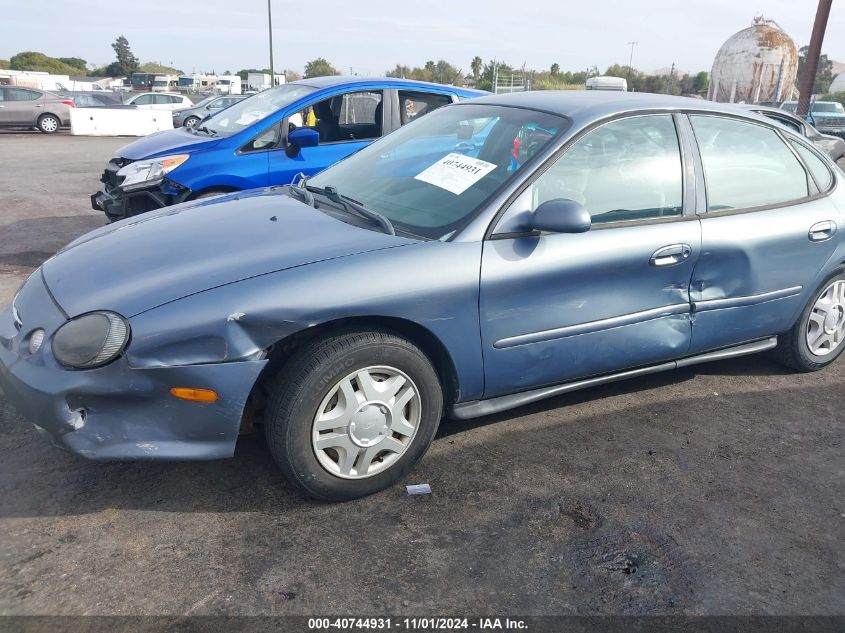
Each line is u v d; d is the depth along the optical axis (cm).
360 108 631
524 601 230
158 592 226
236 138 581
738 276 350
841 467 319
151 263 270
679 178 335
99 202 620
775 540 266
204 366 242
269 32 2955
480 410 303
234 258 265
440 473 300
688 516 278
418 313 269
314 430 259
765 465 318
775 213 361
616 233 310
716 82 3362
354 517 268
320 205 327
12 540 247
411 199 314
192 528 258
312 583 233
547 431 339
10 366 252
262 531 258
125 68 9656
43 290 274
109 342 238
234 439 254
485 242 283
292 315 247
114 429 244
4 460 296
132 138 2075
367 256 266
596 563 249
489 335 288
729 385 399
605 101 336
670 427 348
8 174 1175
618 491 292
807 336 403
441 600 228
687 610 229
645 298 323
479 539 258
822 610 232
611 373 338
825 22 1825
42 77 5316
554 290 296
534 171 297
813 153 397
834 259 387
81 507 267
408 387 275
